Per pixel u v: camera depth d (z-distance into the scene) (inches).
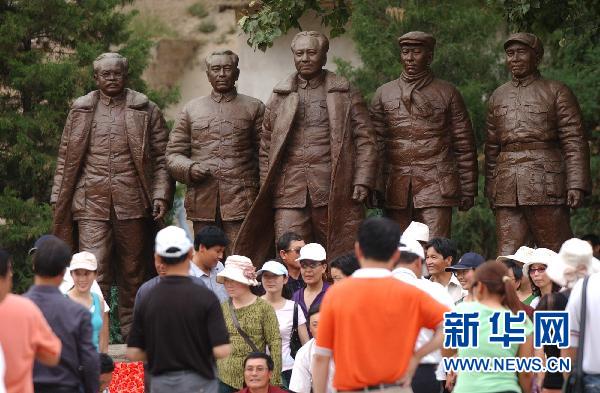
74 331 447.2
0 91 1026.7
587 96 1039.6
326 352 407.2
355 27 1062.4
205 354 450.0
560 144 723.4
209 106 743.1
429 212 722.8
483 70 1074.1
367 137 714.8
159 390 448.5
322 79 722.2
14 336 417.4
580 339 454.6
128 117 739.4
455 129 732.7
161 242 449.4
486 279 447.8
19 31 1001.5
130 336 454.6
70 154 740.7
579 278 481.1
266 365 522.0
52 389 445.4
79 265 530.6
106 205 738.2
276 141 714.2
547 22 813.9
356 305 403.2
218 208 737.0
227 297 580.1
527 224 728.3
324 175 714.2
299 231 717.3
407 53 729.0
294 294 587.8
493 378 442.0
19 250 986.1
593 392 451.8
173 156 740.0
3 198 979.9
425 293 407.8
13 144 1013.8
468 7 1072.8
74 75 1002.1
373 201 729.6
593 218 1048.8
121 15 1054.4
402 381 403.2
